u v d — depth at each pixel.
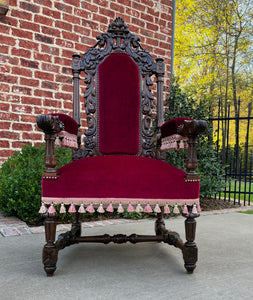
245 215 3.02
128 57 1.85
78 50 3.22
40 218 2.40
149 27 3.65
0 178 2.53
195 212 1.35
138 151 1.82
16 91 2.85
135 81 1.83
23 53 2.89
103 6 3.35
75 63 1.80
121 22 1.86
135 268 1.43
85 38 3.26
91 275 1.34
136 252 1.70
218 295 1.15
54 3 3.04
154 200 1.31
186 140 1.41
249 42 9.77
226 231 2.27
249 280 1.31
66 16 3.12
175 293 1.16
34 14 2.93
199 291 1.18
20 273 1.35
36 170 2.44
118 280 1.28
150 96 1.87
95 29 3.32
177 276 1.34
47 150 1.30
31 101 2.94
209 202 3.75
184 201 1.33
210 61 10.09
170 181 1.33
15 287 1.20
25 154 2.71
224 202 3.89
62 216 2.48
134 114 1.82
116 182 1.30
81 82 3.18
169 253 1.68
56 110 3.10
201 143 3.55
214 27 9.75
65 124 1.40
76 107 1.78
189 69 10.29
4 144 2.80
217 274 1.37
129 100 1.81
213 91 10.13
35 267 1.43
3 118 2.79
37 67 2.97
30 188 2.32
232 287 1.23
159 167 1.42
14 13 2.82
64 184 1.29
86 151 1.78
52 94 3.07
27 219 2.36
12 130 2.84
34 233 2.07
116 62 1.82
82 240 1.58
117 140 1.78
